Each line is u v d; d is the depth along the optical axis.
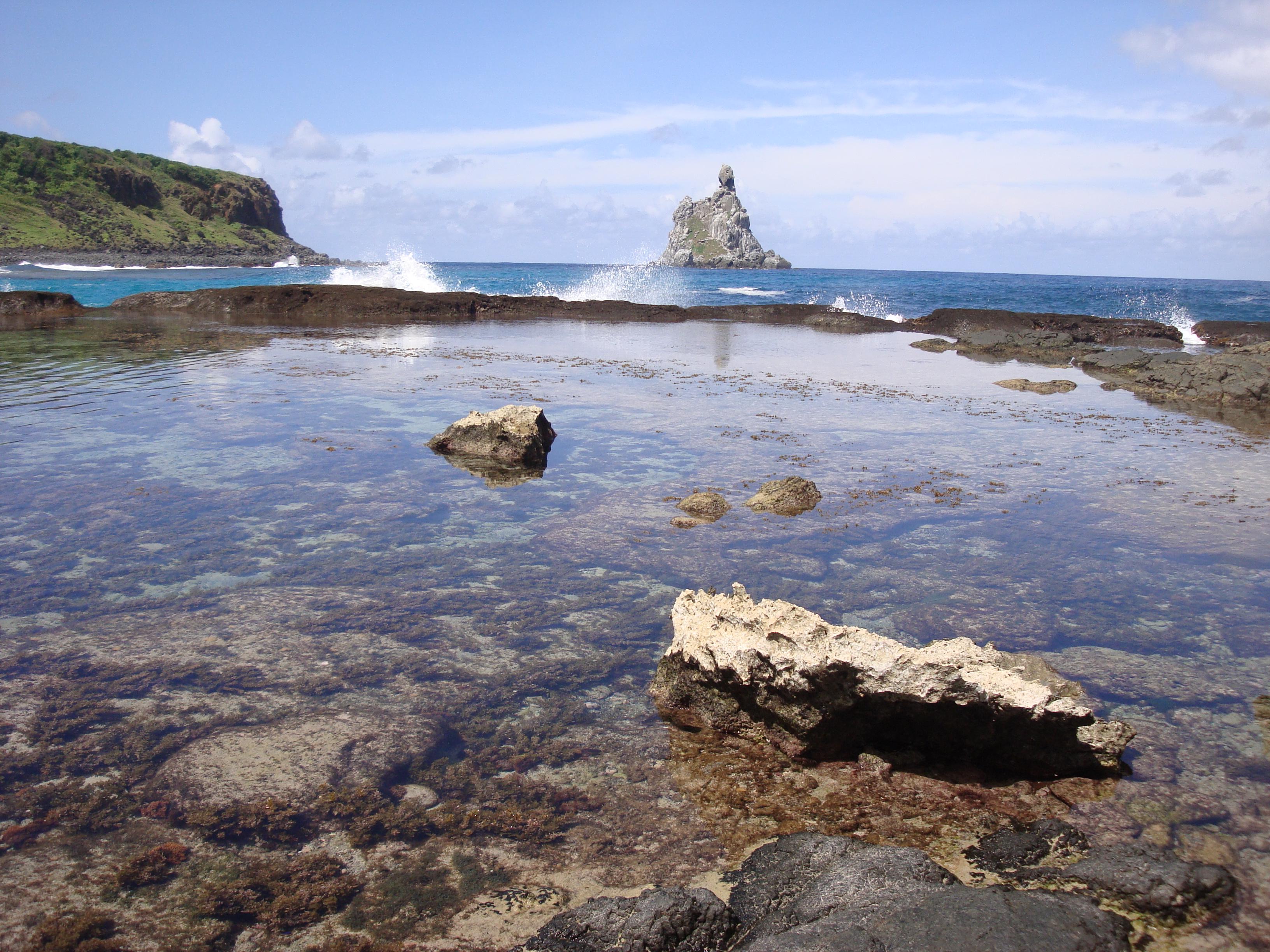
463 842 3.94
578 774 4.54
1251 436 13.79
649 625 6.32
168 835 3.89
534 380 17.20
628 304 36.12
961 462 11.42
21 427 11.55
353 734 4.78
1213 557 7.93
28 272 71.75
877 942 3.01
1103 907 3.46
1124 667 5.78
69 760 4.43
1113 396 17.97
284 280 62.34
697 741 4.99
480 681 5.47
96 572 6.87
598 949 3.16
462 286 58.88
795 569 7.38
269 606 6.40
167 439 11.19
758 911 3.42
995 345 26.78
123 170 130.38
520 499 9.23
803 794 4.44
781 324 34.19
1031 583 7.19
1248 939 3.31
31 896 3.45
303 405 13.77
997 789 4.52
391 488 9.45
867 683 4.61
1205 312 43.84
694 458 11.20
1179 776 4.59
